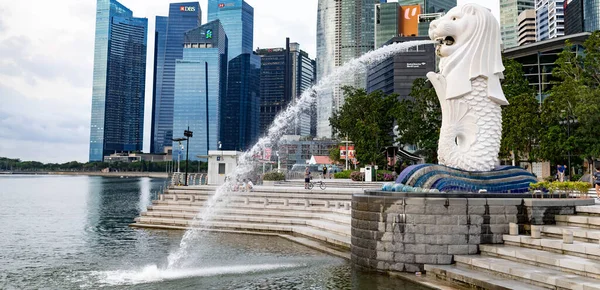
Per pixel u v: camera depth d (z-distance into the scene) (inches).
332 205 1027.3
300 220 962.1
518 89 1823.3
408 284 527.5
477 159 673.6
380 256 583.5
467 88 682.8
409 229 570.9
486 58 694.5
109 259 713.6
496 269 494.0
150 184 4872.0
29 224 1227.9
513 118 1641.2
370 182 1560.0
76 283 564.1
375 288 514.6
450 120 689.0
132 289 533.6
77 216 1478.8
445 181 637.9
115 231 1039.6
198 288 534.3
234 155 1641.2
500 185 661.3
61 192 3139.8
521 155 1763.0
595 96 1374.3
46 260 711.1
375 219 590.6
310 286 531.2
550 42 2287.2
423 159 2313.0
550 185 631.2
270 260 682.8
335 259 682.2
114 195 2783.0
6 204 2018.9
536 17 6210.6
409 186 633.0
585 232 507.2
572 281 414.3
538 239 524.1
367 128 2241.6
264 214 1023.0
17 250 805.9
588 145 1456.7
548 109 1561.3
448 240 561.3
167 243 849.5
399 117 2228.1
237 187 1231.5
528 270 463.5
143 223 1078.4
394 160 1913.1
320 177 2274.9
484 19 700.0
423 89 2124.8
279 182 1659.7
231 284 548.4
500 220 573.3
